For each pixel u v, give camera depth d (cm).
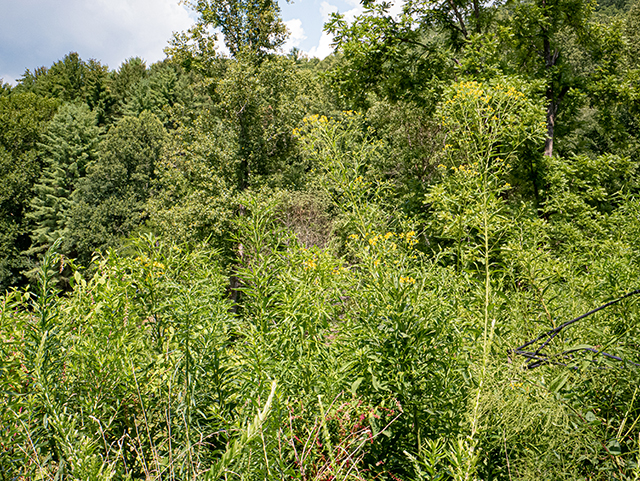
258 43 1811
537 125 634
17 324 205
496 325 232
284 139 1741
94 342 223
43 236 3012
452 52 936
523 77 866
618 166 845
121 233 2670
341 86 1040
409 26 948
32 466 164
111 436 214
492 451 185
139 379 217
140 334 245
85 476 142
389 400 202
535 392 182
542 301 258
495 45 812
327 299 258
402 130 1388
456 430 190
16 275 2958
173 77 4184
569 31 1018
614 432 172
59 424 168
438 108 608
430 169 1330
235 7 1748
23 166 3266
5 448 171
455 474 149
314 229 1414
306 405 206
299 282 245
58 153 3309
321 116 339
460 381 207
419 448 186
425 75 961
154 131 3008
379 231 325
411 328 205
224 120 1683
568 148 1164
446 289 268
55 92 4722
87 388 212
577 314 262
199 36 1748
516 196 934
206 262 302
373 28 946
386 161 1371
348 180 325
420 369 204
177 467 170
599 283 261
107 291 225
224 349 262
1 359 194
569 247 430
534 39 966
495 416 175
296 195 1569
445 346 212
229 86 1617
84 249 2633
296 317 221
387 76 1005
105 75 4847
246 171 1717
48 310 201
